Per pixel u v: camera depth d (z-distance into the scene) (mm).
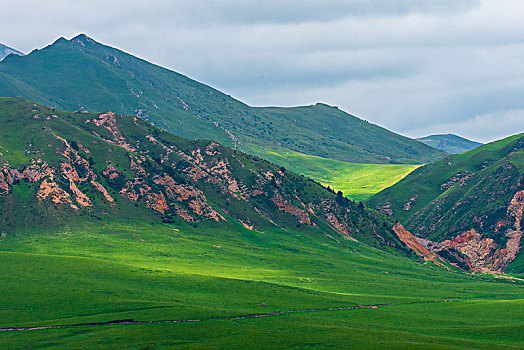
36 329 118688
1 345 108312
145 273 168750
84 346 107875
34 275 154750
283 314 137625
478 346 112562
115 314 130500
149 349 106062
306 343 110562
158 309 134750
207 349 105625
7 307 132000
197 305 142125
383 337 117438
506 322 140250
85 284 151250
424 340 116562
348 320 136500
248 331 118500
